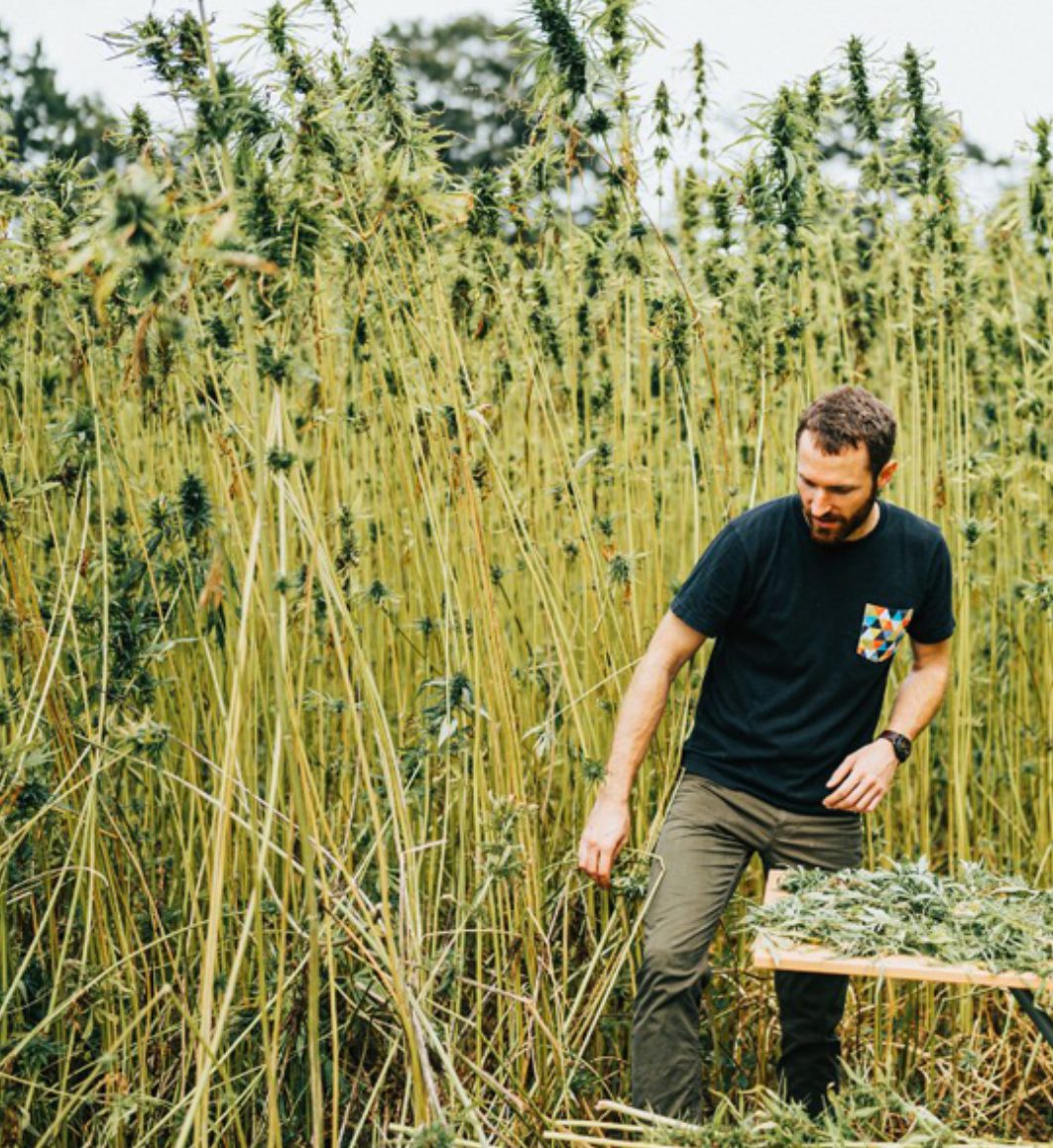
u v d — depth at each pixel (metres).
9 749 2.26
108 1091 2.40
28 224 2.65
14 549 2.56
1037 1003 2.12
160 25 2.20
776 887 2.54
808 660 2.76
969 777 3.70
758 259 3.26
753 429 3.50
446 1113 2.39
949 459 3.44
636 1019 2.60
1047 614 3.46
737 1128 2.14
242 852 2.59
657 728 2.91
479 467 2.82
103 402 2.92
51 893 2.65
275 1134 2.13
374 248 2.57
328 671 2.97
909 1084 3.24
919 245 3.50
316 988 2.07
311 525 2.24
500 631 2.65
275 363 2.17
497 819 2.53
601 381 3.49
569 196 2.98
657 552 3.28
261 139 2.22
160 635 2.50
